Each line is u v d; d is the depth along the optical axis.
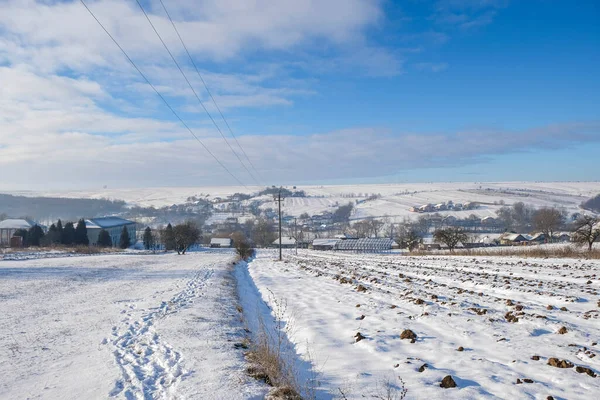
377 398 6.25
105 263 40.31
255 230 153.62
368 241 106.50
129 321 11.98
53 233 84.88
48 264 36.16
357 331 10.81
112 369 7.59
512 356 8.08
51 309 14.12
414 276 24.48
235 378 6.83
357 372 7.63
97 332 10.61
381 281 21.67
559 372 6.98
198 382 6.68
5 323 11.77
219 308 14.46
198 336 9.97
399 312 12.83
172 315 12.70
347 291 18.73
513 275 23.17
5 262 37.69
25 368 7.71
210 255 72.44
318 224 191.38
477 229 157.75
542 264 29.42
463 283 19.72
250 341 9.91
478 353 8.44
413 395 6.29
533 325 10.18
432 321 11.27
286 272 33.00
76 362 8.07
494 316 11.34
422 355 8.56
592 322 10.37
